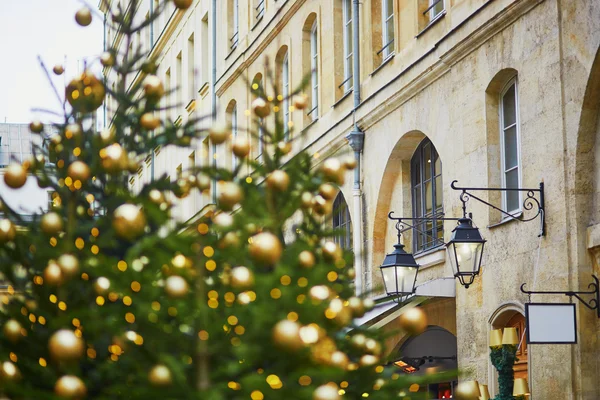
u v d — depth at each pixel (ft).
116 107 19.10
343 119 65.82
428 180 57.52
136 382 13.75
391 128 58.95
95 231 15.84
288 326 12.66
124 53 18.43
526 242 42.42
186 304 13.61
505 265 44.21
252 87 18.97
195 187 17.07
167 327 13.79
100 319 13.80
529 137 42.39
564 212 39.32
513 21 43.88
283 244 16.20
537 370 40.75
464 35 48.26
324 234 18.13
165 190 16.97
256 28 88.33
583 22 38.40
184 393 12.84
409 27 57.11
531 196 41.65
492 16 45.24
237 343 14.06
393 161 59.72
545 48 41.16
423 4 55.83
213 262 14.44
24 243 15.83
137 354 14.01
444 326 53.11
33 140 18.16
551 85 40.65
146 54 18.86
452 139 50.47
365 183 63.26
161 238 13.89
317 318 14.16
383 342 16.90
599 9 37.17
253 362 13.71
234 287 13.74
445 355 59.06
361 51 64.64
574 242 38.78
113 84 18.85
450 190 50.52
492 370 45.29
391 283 46.03
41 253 15.14
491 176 46.32
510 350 39.14
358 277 61.57
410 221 59.31
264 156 17.52
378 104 60.08
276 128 17.92
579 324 38.04
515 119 45.62
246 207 14.69
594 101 38.45
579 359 37.83
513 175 45.57
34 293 15.79
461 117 49.29
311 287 14.99
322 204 17.49
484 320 46.11
